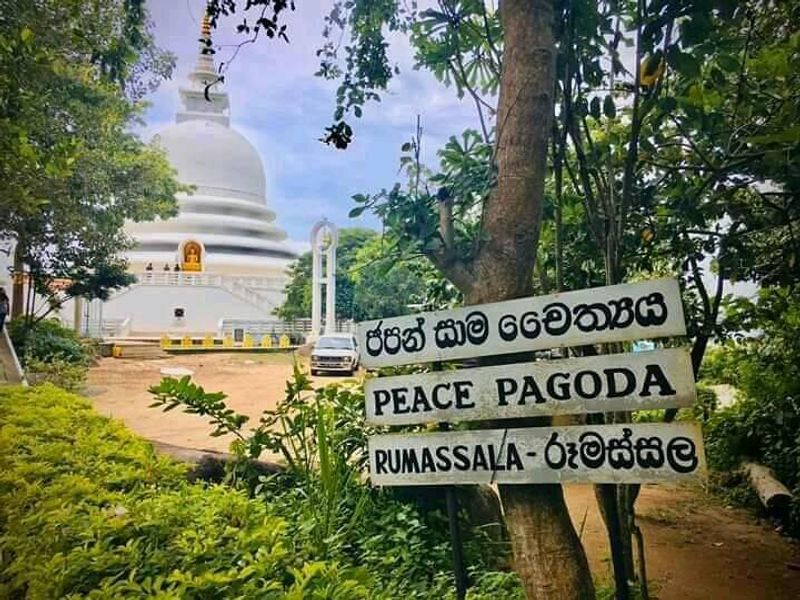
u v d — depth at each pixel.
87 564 1.98
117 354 24.19
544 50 2.47
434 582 3.62
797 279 4.25
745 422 7.86
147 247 37.06
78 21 5.23
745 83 2.97
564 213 4.12
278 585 1.87
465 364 2.77
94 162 14.00
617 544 2.34
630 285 2.06
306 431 4.72
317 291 29.28
